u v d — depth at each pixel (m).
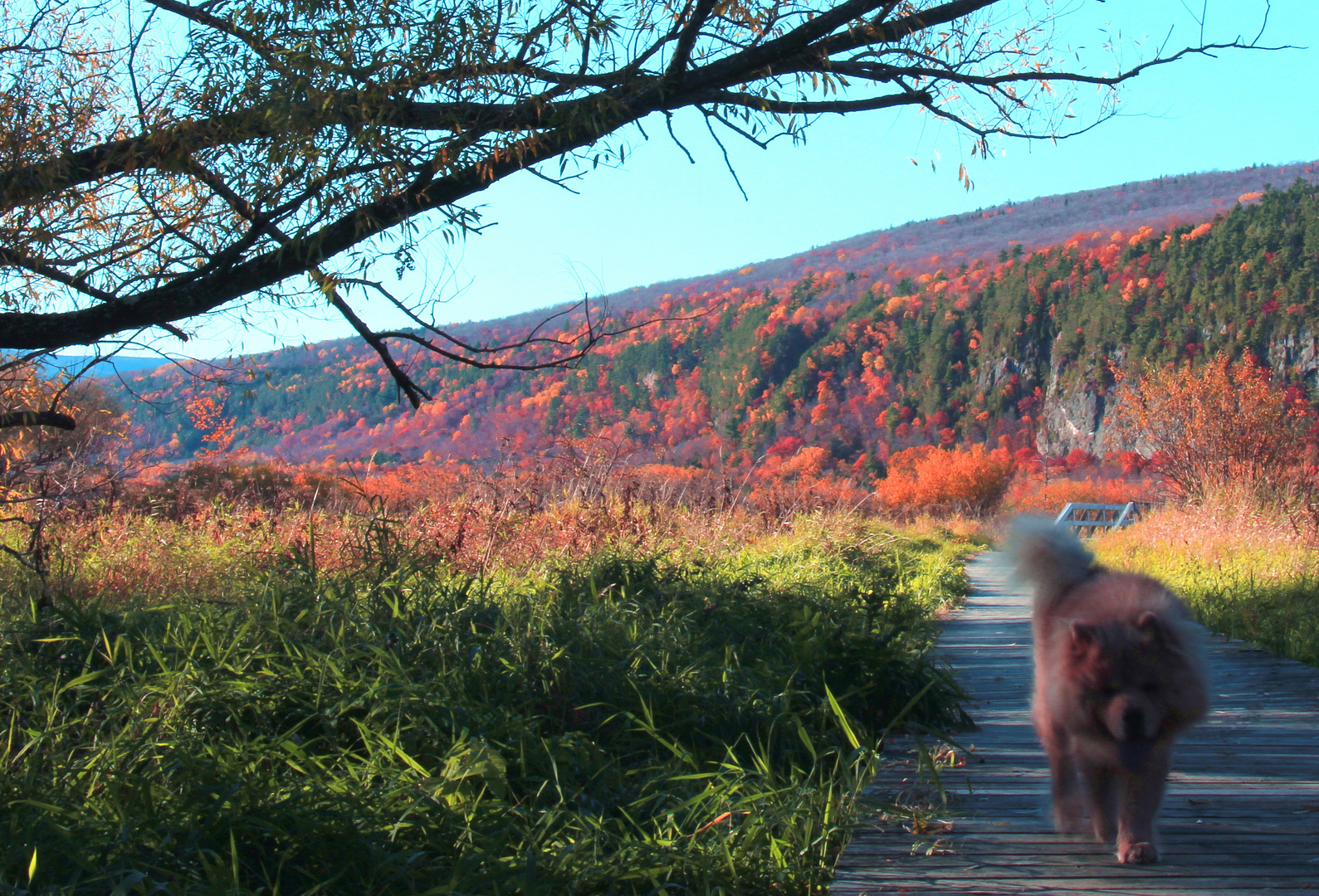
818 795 3.80
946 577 12.83
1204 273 83.56
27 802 3.07
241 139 4.14
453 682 4.43
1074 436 85.12
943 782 4.34
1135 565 13.30
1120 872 3.30
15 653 4.67
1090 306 91.50
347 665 4.50
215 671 4.28
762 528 14.09
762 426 92.00
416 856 2.99
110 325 4.27
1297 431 16.78
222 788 3.25
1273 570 11.05
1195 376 17.84
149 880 2.75
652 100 4.14
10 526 8.83
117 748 3.64
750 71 4.18
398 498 11.55
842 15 4.03
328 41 3.86
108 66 5.05
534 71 4.17
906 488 39.28
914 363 100.50
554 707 4.54
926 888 3.19
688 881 3.16
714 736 4.56
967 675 7.04
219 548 8.84
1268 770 4.50
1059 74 4.50
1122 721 3.23
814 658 5.57
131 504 10.30
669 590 7.18
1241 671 6.93
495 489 10.51
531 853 2.92
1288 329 69.88
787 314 113.25
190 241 4.58
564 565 7.97
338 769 3.81
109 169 4.49
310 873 3.08
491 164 4.14
